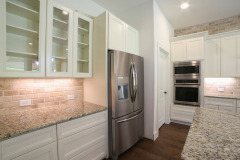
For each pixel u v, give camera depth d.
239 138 0.82
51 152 1.24
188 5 2.56
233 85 2.98
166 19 3.09
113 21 1.99
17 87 1.55
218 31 3.20
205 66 3.08
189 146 0.73
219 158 0.62
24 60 1.49
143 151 2.06
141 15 2.55
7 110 1.48
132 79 2.10
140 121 2.36
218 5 2.55
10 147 1.00
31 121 1.26
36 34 1.50
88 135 1.60
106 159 1.87
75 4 2.11
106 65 1.87
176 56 3.27
